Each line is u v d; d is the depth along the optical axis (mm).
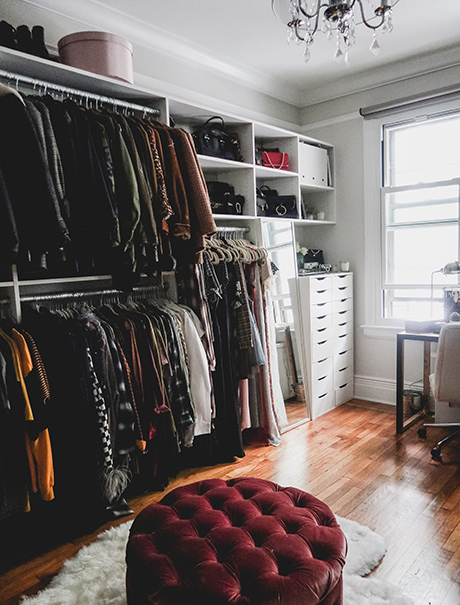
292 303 3408
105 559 1797
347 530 1957
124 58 2279
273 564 1215
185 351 2445
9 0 2262
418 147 3576
